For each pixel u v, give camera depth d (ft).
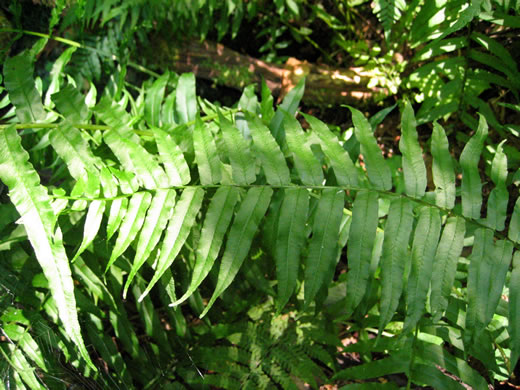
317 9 3.62
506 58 2.62
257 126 1.83
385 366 2.06
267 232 2.03
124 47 3.09
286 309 2.33
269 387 2.16
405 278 2.09
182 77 2.44
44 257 1.50
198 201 1.68
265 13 3.72
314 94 3.43
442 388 1.97
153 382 2.23
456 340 2.06
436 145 1.90
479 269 1.82
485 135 1.91
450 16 2.65
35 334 1.91
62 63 2.36
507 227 2.70
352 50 3.58
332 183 2.10
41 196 1.51
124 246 1.57
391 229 1.79
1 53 2.65
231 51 3.42
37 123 1.86
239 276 2.35
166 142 1.70
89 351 2.19
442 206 1.86
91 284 1.98
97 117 2.08
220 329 2.30
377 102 3.45
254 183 2.11
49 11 2.98
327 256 1.76
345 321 2.34
